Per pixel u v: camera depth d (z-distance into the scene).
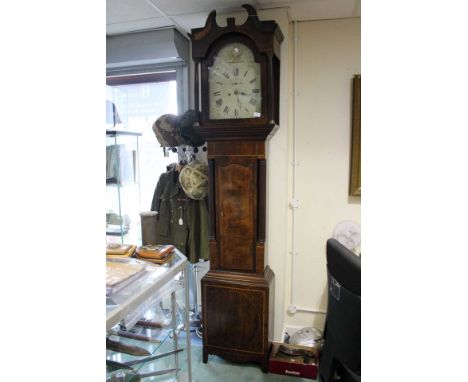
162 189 2.53
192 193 2.30
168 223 2.47
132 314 1.09
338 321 1.65
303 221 2.47
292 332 2.55
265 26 1.85
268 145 2.22
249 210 2.07
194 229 2.41
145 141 2.80
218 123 1.99
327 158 2.39
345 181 2.38
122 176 2.44
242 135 1.99
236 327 2.13
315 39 2.32
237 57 1.95
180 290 1.47
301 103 2.39
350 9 2.13
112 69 2.76
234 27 1.88
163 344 1.37
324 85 2.34
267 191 2.27
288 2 2.04
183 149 2.63
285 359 2.12
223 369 2.17
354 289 1.47
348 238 2.39
